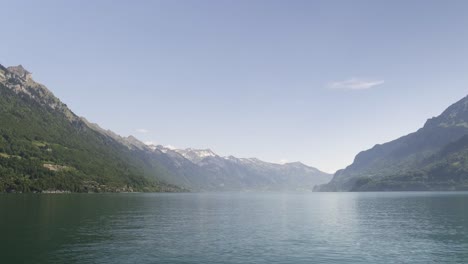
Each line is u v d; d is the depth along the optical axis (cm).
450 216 11794
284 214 13125
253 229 8619
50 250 5819
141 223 9575
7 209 12325
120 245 6344
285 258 5538
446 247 6391
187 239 7062
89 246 6206
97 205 16025
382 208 16300
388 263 5272
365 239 7188
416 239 7206
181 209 15412
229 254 5756
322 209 16125
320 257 5612
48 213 11362
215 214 12950
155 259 5366
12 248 5900
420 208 15762
